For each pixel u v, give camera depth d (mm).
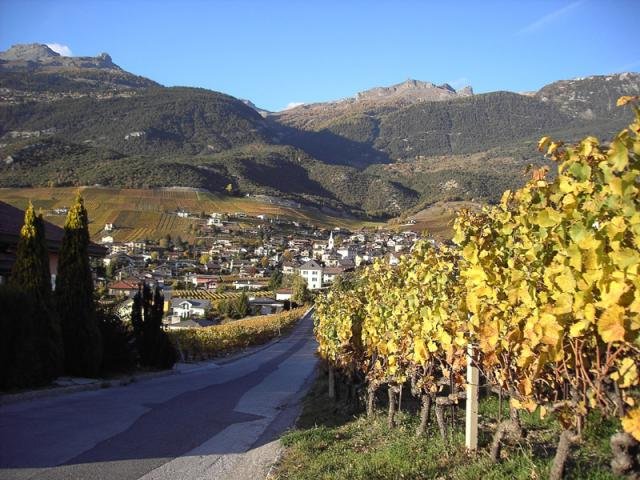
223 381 17891
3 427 8203
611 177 3053
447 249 6461
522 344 3980
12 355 11547
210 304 78812
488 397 8586
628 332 3035
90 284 14523
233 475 6320
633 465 3432
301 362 28281
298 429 9141
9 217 15484
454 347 5586
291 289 92250
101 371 15727
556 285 3520
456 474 5023
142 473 6246
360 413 10141
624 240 3100
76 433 8102
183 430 8828
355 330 10703
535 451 5199
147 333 18766
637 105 3066
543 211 3506
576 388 3551
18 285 11938
